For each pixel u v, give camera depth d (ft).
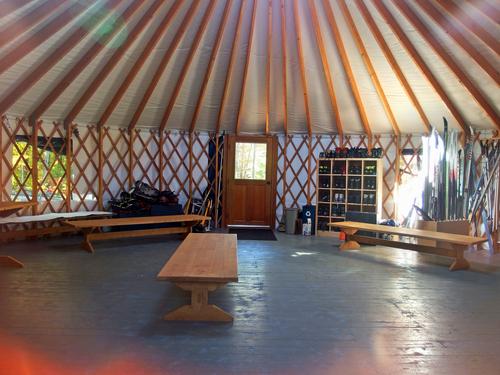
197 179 23.04
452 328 8.53
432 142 19.66
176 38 16.02
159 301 9.90
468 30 13.70
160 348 7.23
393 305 9.98
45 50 14.57
